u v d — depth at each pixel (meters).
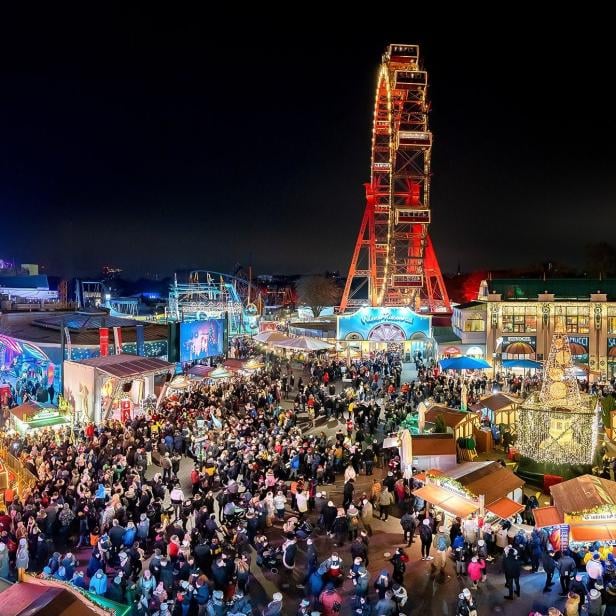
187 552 16.64
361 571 15.52
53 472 23.09
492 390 41.34
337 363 54.47
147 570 15.51
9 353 48.06
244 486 22.64
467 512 18.89
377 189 73.50
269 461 25.08
